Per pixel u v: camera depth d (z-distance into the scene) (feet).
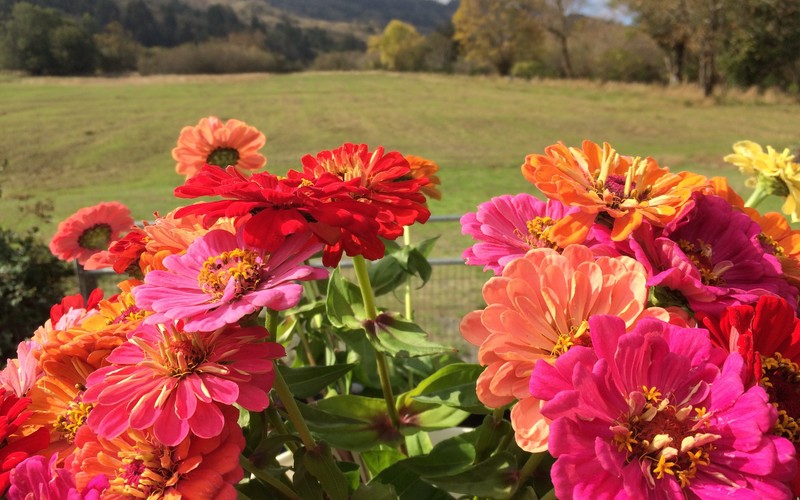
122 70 191.11
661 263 2.74
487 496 2.82
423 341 3.67
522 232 3.44
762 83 90.63
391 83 121.08
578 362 2.20
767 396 2.13
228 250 2.77
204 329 2.29
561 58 138.82
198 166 5.53
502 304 2.54
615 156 3.17
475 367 3.74
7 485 2.37
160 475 2.35
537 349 2.49
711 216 3.00
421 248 5.38
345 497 3.00
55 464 2.45
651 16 93.86
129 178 44.62
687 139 57.00
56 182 42.88
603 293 2.52
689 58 104.06
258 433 3.11
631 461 2.18
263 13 405.39
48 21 174.70
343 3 538.06
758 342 2.45
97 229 7.08
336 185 2.59
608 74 121.19
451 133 62.90
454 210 29.58
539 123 68.44
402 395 3.96
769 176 4.31
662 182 3.00
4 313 12.23
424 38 201.87
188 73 186.80
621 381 2.24
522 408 2.36
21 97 97.50
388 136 61.57
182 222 3.33
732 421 2.17
